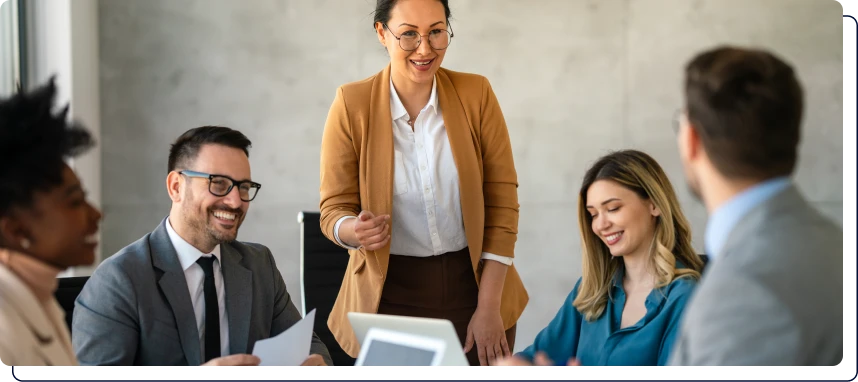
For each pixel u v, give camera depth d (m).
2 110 1.34
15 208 1.32
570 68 4.95
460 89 2.49
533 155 4.96
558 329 2.29
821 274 1.06
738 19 4.98
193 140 2.13
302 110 4.85
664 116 4.98
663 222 2.07
